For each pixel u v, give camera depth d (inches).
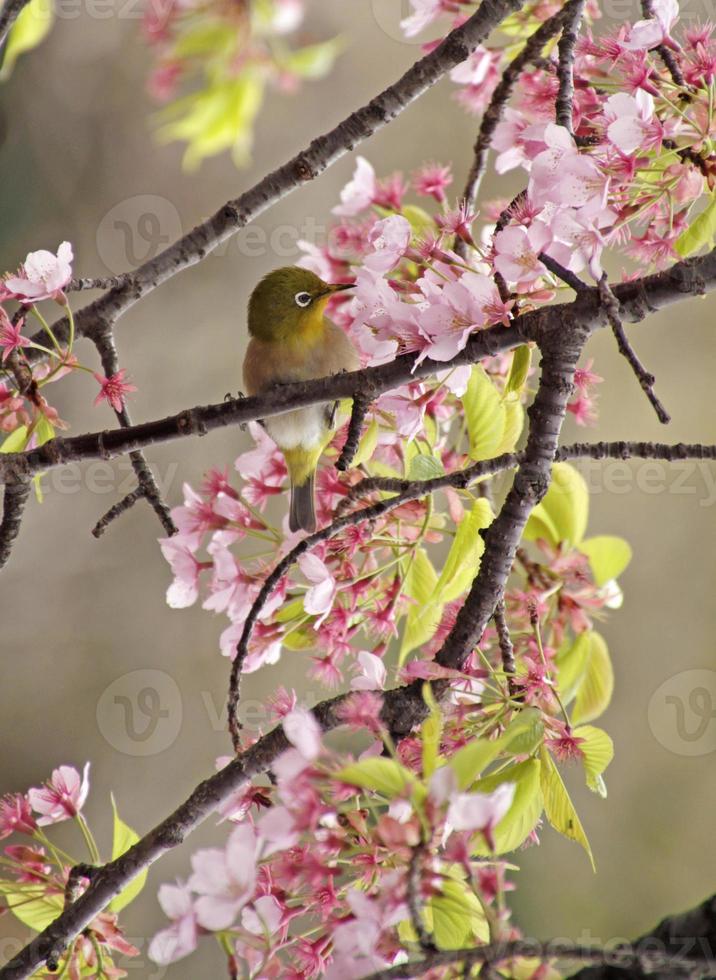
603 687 237.3
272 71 375.2
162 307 595.8
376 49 630.5
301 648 218.1
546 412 181.6
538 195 172.6
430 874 142.7
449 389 212.2
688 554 620.7
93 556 585.6
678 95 194.1
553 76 222.5
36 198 598.5
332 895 169.6
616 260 512.4
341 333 271.0
